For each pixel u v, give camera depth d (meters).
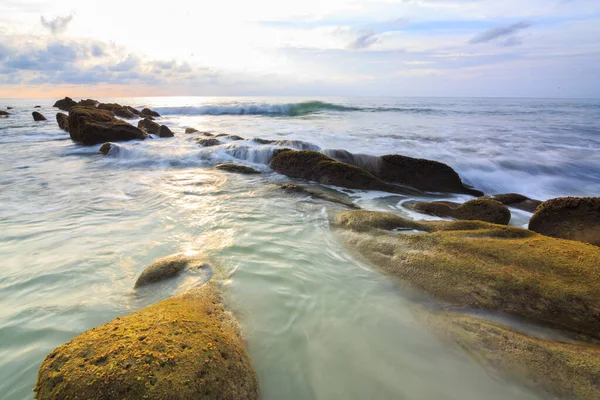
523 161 12.10
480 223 5.50
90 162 11.99
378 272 4.51
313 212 6.85
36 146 15.23
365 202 8.24
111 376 2.02
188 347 2.34
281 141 13.20
